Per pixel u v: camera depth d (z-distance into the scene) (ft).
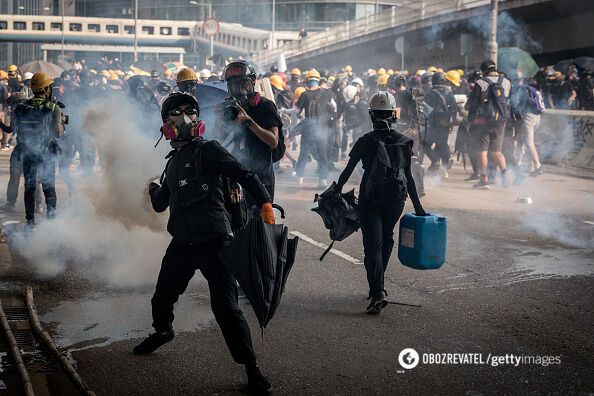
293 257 16.26
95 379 16.74
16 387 16.11
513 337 19.54
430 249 21.06
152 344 17.97
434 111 49.78
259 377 16.08
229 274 16.30
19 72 90.99
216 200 16.15
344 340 19.29
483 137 45.75
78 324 20.25
